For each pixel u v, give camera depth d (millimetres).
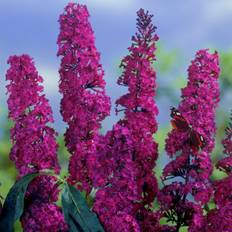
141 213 5434
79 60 5754
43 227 5316
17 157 5535
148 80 5566
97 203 5004
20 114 5508
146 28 5672
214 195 5309
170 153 5473
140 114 5445
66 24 5797
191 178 5387
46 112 5512
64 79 5773
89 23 5828
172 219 5441
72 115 5688
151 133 5523
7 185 16547
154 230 5410
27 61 5566
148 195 5477
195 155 5426
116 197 4977
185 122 5410
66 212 5117
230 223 5109
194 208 5340
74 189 5199
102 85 5734
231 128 5391
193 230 5246
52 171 5324
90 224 5055
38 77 5570
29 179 5215
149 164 5445
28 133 5441
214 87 5430
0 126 17625
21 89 5516
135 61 5609
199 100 5391
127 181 4953
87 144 5566
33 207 5375
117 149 4930
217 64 5461
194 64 5449
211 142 5461
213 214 5250
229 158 5352
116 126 4945
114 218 4977
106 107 5688
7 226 5141
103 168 4965
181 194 5367
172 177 5469
